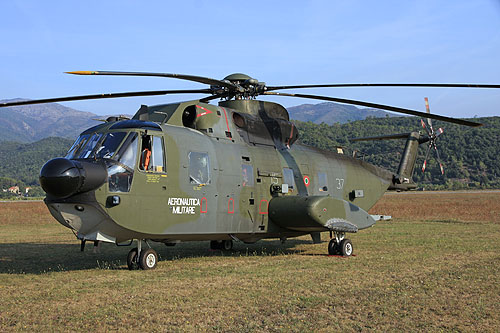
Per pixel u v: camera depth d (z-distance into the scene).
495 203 43.41
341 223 12.28
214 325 5.78
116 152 9.30
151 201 9.58
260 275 9.08
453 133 176.25
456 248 12.83
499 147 160.50
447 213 29.98
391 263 10.46
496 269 9.46
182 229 10.18
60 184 8.35
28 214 35.09
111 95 9.80
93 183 8.73
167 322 5.90
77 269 10.30
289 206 12.15
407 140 18.16
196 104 11.47
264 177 12.41
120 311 6.40
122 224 9.16
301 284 8.16
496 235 16.36
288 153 13.68
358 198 15.80
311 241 17.00
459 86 10.43
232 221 11.38
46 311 6.43
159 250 14.22
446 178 145.62
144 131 9.73
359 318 6.05
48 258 12.32
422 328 5.64
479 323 5.83
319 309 6.50
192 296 7.27
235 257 12.21
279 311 6.40
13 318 6.11
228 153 11.55
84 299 7.12
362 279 8.59
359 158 16.97
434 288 7.73
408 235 16.75
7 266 10.90
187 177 10.33
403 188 17.97
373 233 17.64
